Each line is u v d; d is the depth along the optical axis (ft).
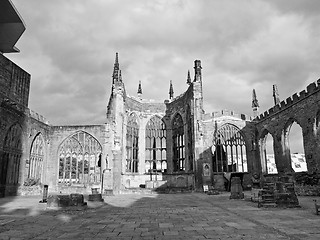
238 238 31.63
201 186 148.56
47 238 32.89
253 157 167.12
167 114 199.00
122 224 42.09
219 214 52.85
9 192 121.70
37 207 68.95
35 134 148.97
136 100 193.67
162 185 165.68
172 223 42.57
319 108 108.68
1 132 115.44
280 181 74.49
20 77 135.44
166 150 192.85
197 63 167.12
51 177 161.89
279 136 142.20
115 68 167.02
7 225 42.19
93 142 167.53
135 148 186.70
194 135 155.53
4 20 47.47
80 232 36.19
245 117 174.50
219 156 176.55
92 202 83.10
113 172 150.61
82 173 163.32
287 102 133.80
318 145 109.60
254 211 56.75
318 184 99.30
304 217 47.37
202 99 160.25
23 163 134.31
